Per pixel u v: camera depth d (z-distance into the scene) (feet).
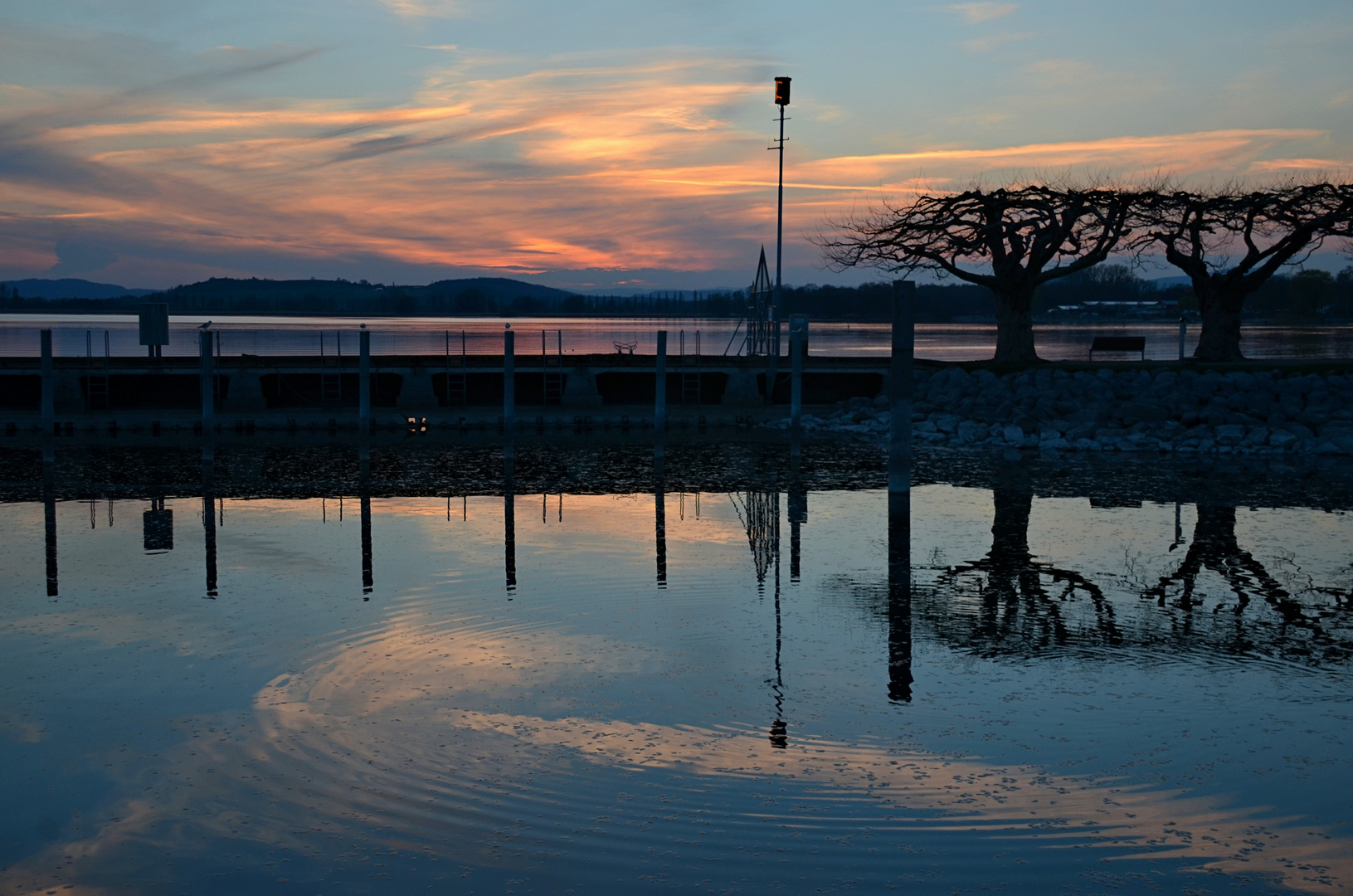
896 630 57.77
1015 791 38.04
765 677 50.19
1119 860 33.27
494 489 105.29
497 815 36.22
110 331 506.07
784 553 77.10
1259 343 343.67
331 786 38.37
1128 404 141.79
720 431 150.51
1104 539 80.94
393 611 61.21
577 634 57.06
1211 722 44.60
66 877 32.63
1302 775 39.37
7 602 63.36
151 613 60.85
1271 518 89.04
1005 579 69.21
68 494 101.96
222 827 35.50
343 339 436.35
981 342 440.45
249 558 75.41
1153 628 58.08
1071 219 163.63
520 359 171.12
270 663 51.96
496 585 67.56
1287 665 51.90
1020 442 136.15
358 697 47.34
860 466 119.55
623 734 43.16
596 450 132.98
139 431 145.59
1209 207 164.66
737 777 39.24
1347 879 32.19
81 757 40.96
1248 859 33.40
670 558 75.46
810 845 34.19
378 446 136.56
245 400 160.76
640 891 31.68
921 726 44.16
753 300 191.42
